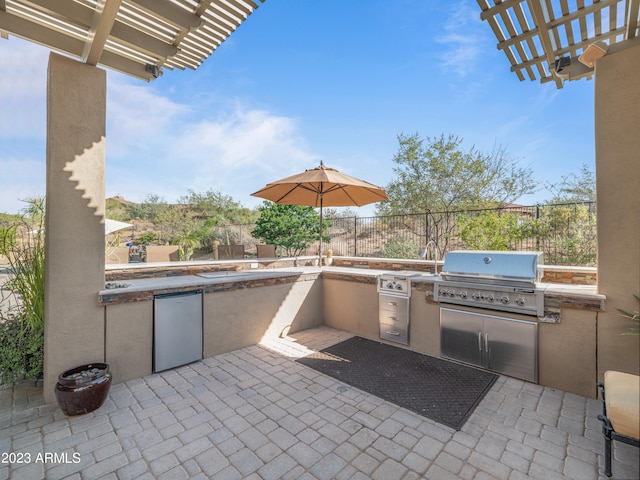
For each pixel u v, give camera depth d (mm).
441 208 11062
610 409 1988
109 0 2426
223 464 2197
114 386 3367
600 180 3021
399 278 4508
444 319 4051
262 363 3975
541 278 3840
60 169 3107
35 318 3398
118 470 2133
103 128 3377
